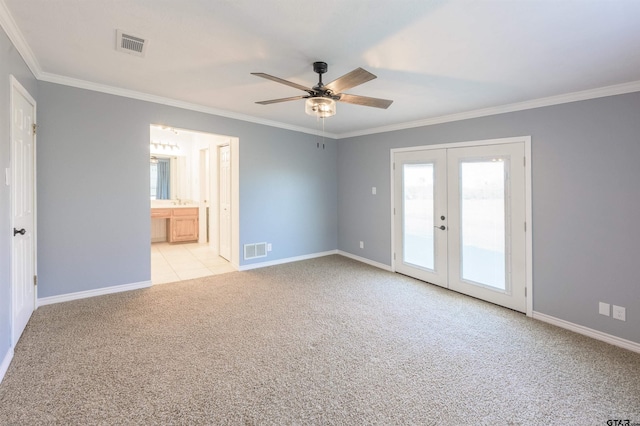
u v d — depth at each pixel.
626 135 2.57
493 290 3.50
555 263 3.00
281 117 4.46
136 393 1.87
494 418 1.73
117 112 3.40
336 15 1.79
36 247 2.97
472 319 3.07
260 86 3.11
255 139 4.64
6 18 1.90
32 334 2.54
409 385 2.01
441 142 4.00
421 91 3.00
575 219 2.86
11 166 2.19
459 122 3.80
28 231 2.74
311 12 1.77
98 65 2.65
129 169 3.52
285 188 5.06
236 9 1.76
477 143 3.62
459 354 2.40
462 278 3.80
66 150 3.13
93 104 3.25
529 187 3.18
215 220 5.77
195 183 7.12
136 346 2.41
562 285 2.96
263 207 4.82
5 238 2.07
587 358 2.38
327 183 5.64
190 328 2.74
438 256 4.06
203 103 3.79
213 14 1.82
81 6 1.78
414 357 2.35
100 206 3.36
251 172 4.65
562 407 1.83
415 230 4.37
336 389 1.96
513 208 3.31
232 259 4.89
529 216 3.18
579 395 1.94
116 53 2.41
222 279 4.20
